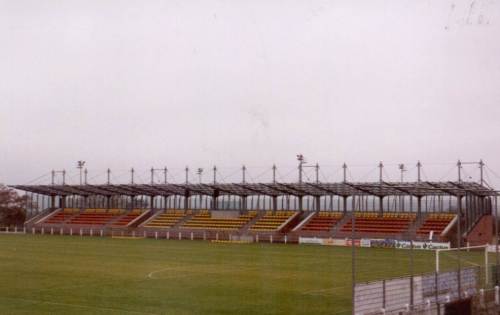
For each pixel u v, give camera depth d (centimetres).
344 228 7512
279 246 6644
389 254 5584
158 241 7381
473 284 2645
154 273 3906
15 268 4153
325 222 7794
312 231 7588
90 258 4956
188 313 2514
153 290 3141
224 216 8606
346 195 7794
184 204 9138
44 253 5431
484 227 6838
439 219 7131
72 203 10231
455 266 4447
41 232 9288
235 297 2933
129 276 3734
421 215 7319
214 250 5934
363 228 7369
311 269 4219
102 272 3938
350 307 2675
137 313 2497
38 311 2525
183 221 8750
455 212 7238
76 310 2552
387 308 2089
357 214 7775
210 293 3053
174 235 8194
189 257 5109
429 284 2323
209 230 8075
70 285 3303
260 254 5491
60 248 6053
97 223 9200
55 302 2745
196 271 4047
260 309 2619
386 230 7188
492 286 2778
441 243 6309
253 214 8456
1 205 11938
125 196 9656
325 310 2603
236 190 8081
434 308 2194
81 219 9481
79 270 4050
